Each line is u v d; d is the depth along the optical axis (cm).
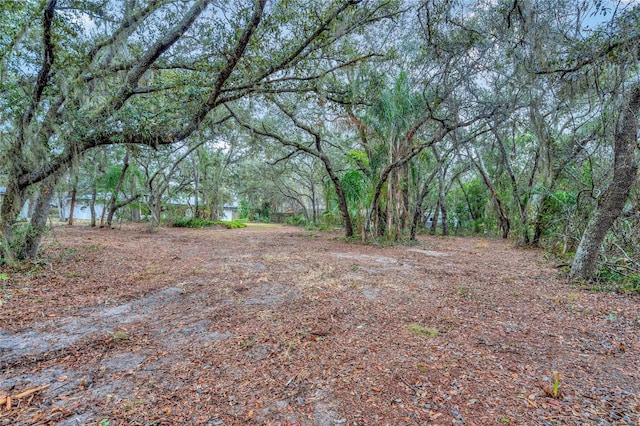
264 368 212
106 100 501
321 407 171
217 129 939
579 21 383
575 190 721
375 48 640
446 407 169
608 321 305
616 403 172
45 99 514
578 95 495
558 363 220
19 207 514
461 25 470
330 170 1066
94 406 169
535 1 407
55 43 457
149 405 171
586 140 616
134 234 1212
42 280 444
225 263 601
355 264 606
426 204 1669
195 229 1631
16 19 418
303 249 831
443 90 654
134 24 477
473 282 466
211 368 212
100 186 1429
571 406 170
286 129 1309
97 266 554
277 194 2730
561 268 562
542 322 302
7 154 480
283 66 540
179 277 478
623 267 462
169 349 239
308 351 237
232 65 482
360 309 335
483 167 1245
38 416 161
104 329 277
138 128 496
